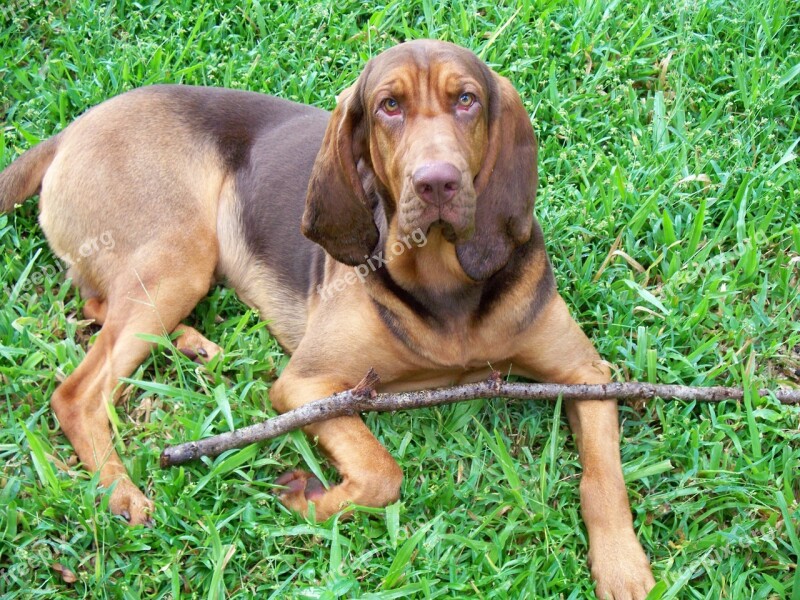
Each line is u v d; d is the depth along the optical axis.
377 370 1.76
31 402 1.79
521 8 2.26
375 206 1.75
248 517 1.66
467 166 1.61
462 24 2.23
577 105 2.14
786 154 2.04
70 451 1.75
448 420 1.78
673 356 1.83
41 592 1.59
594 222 1.98
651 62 2.21
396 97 1.64
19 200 1.96
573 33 2.24
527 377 1.83
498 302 1.73
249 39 2.26
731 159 2.07
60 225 1.91
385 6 2.27
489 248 1.69
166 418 1.76
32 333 1.85
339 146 1.71
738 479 1.70
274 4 2.30
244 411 1.77
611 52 2.21
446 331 1.74
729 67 2.21
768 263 1.96
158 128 1.92
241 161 1.95
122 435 1.75
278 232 1.89
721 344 1.87
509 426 1.79
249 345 1.86
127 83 2.17
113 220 1.87
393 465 1.68
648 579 1.58
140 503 1.67
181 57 2.19
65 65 2.19
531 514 1.66
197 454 1.69
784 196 2.04
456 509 1.68
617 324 1.87
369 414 1.78
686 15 2.26
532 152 1.72
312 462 1.69
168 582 1.62
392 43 2.24
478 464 1.72
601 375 1.77
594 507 1.64
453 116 1.64
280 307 1.88
